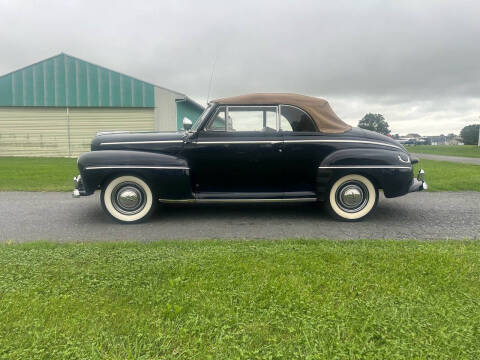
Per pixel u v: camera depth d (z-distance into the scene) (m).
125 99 15.86
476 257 2.90
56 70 15.67
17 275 2.54
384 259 2.85
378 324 1.89
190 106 19.12
